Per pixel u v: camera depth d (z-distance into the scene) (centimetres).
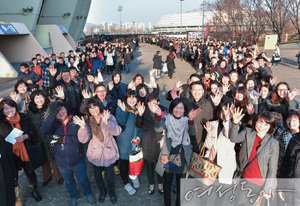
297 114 277
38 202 347
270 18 3077
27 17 2055
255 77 614
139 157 337
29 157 328
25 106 387
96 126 304
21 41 1722
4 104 297
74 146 306
